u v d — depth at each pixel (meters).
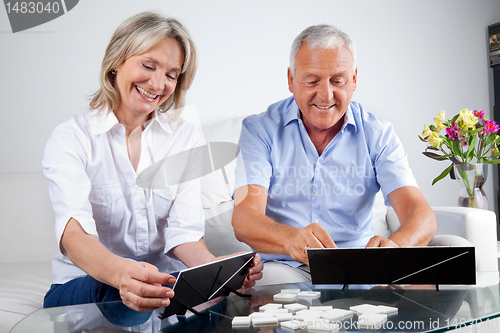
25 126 1.90
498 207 2.93
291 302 0.82
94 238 1.01
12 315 1.16
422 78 2.75
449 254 0.85
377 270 0.89
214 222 1.72
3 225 1.67
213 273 0.82
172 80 1.19
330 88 1.27
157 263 1.32
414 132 2.71
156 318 0.76
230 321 0.73
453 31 2.86
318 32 1.27
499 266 1.76
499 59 2.89
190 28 2.18
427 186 2.71
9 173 1.76
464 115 2.05
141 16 1.15
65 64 1.96
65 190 1.06
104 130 1.17
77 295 0.98
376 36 2.62
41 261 1.68
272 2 2.35
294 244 1.07
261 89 2.32
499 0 2.99
